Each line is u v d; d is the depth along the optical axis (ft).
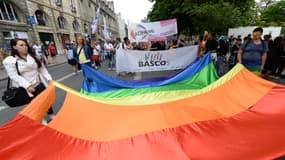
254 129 7.19
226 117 7.83
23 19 65.41
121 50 27.30
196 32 69.72
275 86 9.05
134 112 8.50
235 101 8.85
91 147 6.33
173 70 28.66
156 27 30.22
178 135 6.83
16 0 61.52
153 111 8.45
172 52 26.30
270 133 6.98
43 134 6.07
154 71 29.22
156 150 6.19
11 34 58.18
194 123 7.43
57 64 54.13
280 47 21.54
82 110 8.13
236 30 54.29
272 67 21.62
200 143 6.50
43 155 5.58
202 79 15.72
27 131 5.79
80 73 32.99
